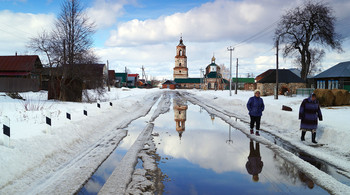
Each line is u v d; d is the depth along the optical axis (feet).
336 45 110.83
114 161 18.79
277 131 30.32
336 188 13.60
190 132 30.12
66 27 64.13
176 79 337.93
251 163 18.26
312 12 110.11
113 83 240.53
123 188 13.69
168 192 13.30
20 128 25.25
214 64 330.95
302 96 86.33
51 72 63.16
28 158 16.92
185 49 341.62
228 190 13.61
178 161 18.74
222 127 33.73
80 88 65.92
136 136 27.84
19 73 108.17
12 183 13.91
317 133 26.03
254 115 28.22
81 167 17.17
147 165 17.67
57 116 35.12
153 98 105.19
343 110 43.11
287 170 16.70
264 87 101.55
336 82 98.48
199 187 14.01
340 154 20.04
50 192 13.19
